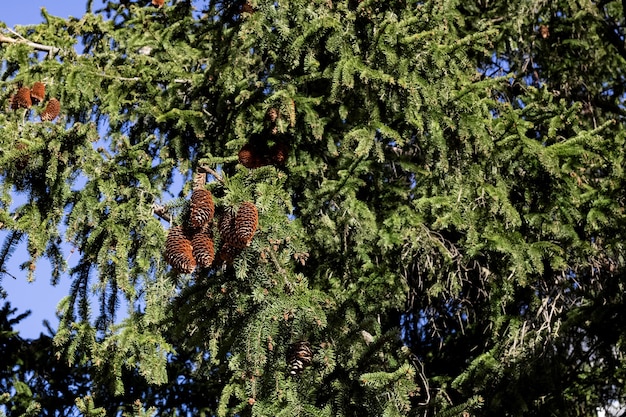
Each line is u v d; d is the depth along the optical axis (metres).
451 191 7.67
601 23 10.92
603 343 7.22
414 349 9.73
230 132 8.29
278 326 5.59
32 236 6.36
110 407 9.55
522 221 8.09
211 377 9.53
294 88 7.75
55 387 9.75
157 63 8.48
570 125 8.77
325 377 5.80
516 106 10.20
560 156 7.78
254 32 7.52
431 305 9.40
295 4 7.25
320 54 7.88
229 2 9.01
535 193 8.00
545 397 7.49
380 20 7.25
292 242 5.50
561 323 7.46
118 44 9.13
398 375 5.50
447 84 7.20
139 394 9.63
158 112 8.27
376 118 7.41
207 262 5.22
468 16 9.84
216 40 8.94
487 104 7.79
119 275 6.25
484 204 7.75
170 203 5.53
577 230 8.14
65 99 8.02
